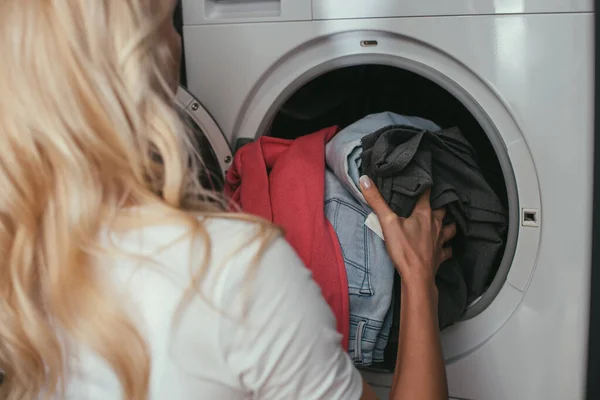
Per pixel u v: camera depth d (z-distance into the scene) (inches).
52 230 18.4
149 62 19.5
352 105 46.6
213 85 44.1
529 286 39.8
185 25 43.8
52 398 19.5
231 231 19.1
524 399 41.1
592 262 39.8
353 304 37.4
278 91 43.4
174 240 18.5
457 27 38.0
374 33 40.4
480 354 41.6
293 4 41.1
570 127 37.2
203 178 45.5
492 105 38.9
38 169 18.4
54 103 18.0
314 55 42.2
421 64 40.0
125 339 18.0
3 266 19.3
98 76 18.3
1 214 19.2
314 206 37.3
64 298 18.2
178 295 18.1
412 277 32.4
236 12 43.3
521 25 36.9
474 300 41.6
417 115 45.7
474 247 40.4
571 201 38.0
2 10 18.6
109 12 18.9
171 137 19.6
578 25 36.0
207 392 18.5
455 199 37.1
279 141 42.2
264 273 18.7
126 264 18.5
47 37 18.0
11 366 20.5
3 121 18.2
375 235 37.7
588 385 41.4
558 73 36.8
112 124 18.5
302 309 19.1
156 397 18.3
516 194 39.3
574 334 39.4
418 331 29.5
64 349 19.2
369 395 22.4
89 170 18.4
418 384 26.3
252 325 18.4
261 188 39.4
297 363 19.0
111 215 18.8
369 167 36.6
